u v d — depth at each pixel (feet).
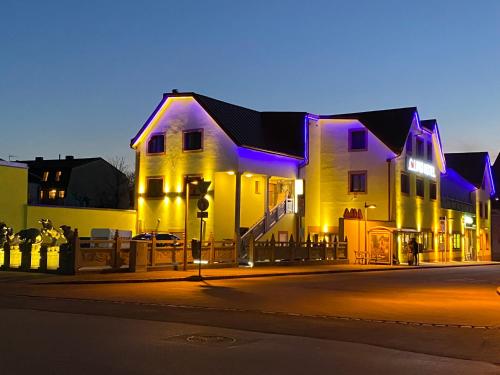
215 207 141.69
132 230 151.02
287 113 158.51
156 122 151.23
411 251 151.43
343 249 146.41
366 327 45.21
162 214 148.36
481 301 66.44
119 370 28.09
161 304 56.59
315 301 62.75
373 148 158.51
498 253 255.09
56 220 131.85
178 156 147.33
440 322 49.14
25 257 95.66
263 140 150.61
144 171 151.94
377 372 29.68
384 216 156.04
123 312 49.85
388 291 76.89
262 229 139.74
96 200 252.83
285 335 40.14
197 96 144.97
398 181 158.40
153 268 98.84
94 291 68.90
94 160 256.11
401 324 47.42
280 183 154.20
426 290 79.41
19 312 48.14
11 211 124.36
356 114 168.96
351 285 85.56
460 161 234.79
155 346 34.37
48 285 76.43
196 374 27.81
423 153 177.37
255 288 76.69
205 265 108.88
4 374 26.66
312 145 161.27
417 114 165.58
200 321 45.32
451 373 29.89
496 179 276.62
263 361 31.32
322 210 163.02
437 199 185.88
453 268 150.61
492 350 36.81
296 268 120.37
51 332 38.40
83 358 30.53
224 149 140.97
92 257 91.91
